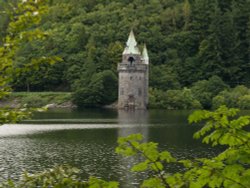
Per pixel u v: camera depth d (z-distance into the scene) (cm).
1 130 8156
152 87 17412
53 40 19412
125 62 15962
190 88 17638
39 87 18038
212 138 1019
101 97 16350
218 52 18962
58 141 6544
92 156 5119
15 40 1105
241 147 1012
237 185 971
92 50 18738
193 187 1005
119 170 4247
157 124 9362
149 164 1041
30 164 4594
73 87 17088
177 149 5625
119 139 1037
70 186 1192
